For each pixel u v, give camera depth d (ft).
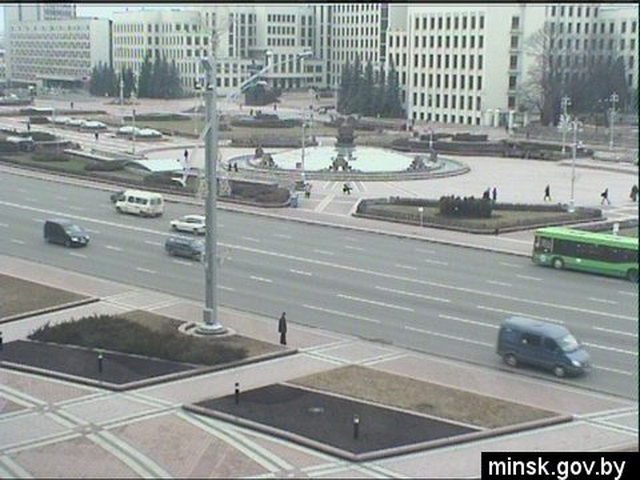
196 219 281.13
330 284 221.05
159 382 150.30
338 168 412.16
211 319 176.86
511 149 506.48
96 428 131.85
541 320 190.70
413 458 122.42
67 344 168.35
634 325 188.55
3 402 141.79
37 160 429.79
